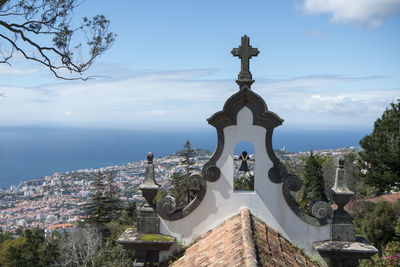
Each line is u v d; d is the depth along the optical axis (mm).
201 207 8992
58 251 37406
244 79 9016
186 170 37344
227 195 8984
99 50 9242
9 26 7945
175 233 9000
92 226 46219
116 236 39812
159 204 9016
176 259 8594
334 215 8875
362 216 32906
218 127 9023
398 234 25906
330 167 45312
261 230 8156
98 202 48812
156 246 8789
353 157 47062
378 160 33781
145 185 9062
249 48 9070
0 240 52656
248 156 9461
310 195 40781
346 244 8695
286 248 8219
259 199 8969
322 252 8594
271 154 8969
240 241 7152
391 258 17547
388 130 34094
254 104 8945
